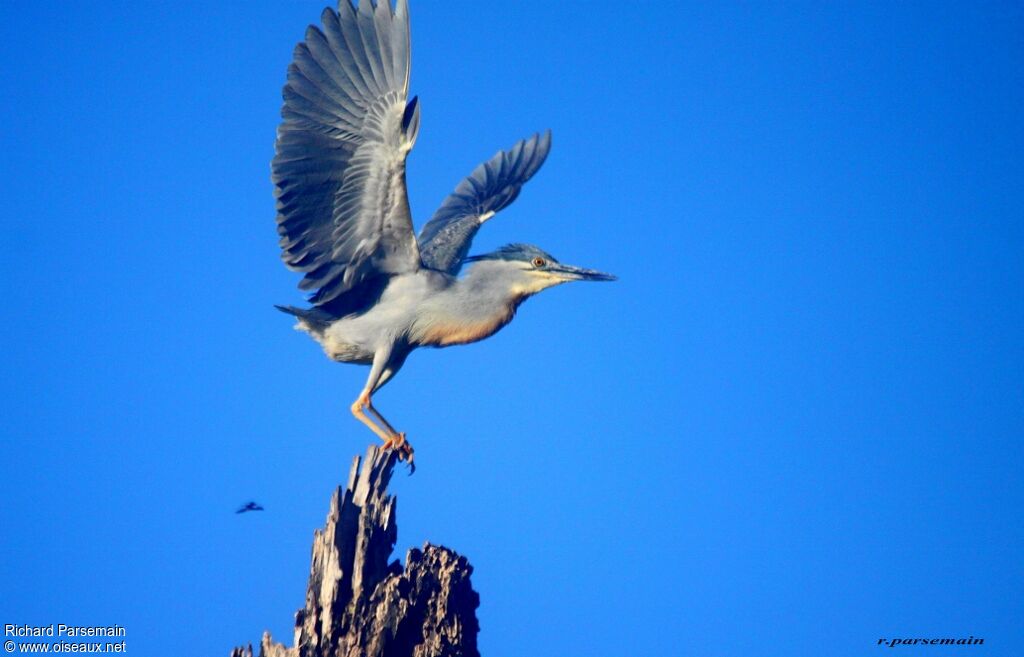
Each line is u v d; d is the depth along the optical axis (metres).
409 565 12.27
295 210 14.66
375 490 12.41
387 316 15.43
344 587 11.99
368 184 14.45
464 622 12.20
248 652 12.02
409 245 15.18
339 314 15.68
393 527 12.44
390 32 13.88
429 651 11.84
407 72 13.77
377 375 15.43
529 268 15.92
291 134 14.34
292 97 14.27
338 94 14.14
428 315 15.50
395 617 11.83
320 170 14.45
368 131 14.12
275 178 14.48
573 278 15.91
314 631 11.91
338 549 12.05
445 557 12.34
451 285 15.66
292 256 14.91
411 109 13.89
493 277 15.88
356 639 11.78
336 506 12.25
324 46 14.20
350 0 14.14
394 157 14.12
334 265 15.14
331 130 14.23
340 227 14.84
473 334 15.79
